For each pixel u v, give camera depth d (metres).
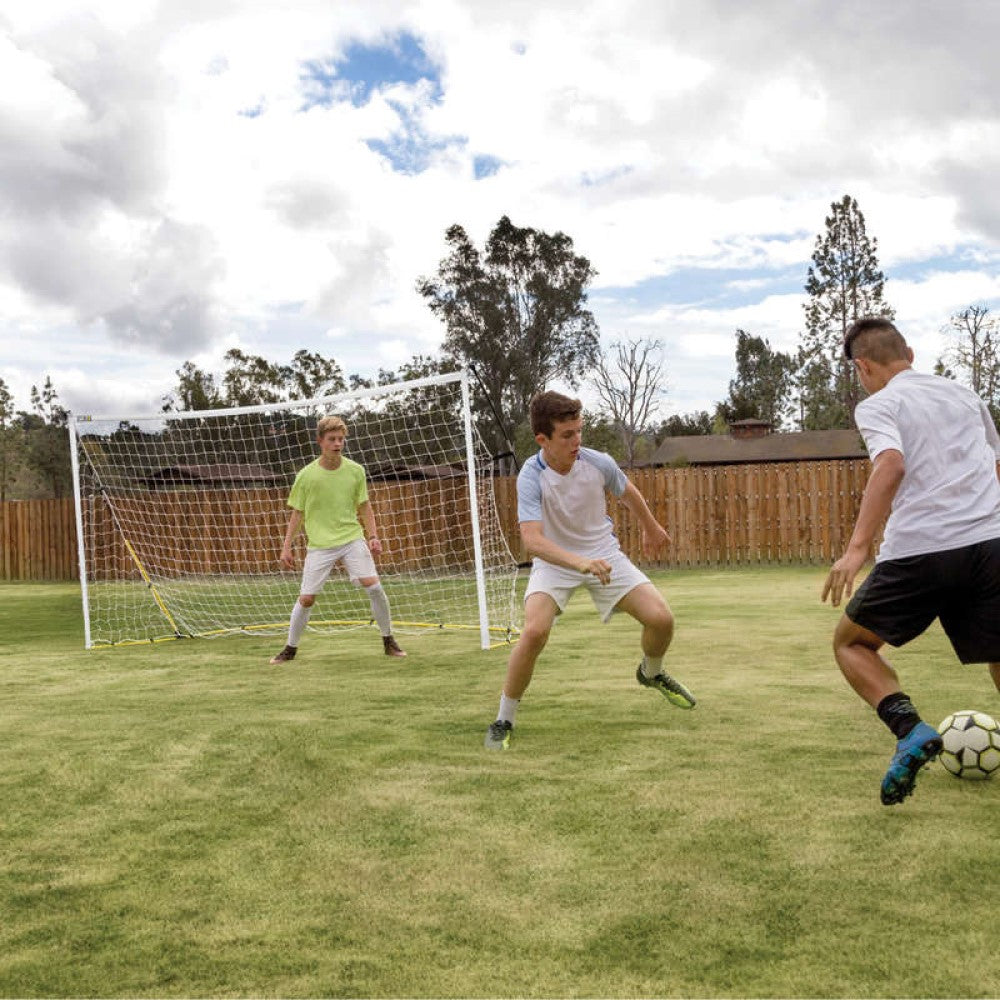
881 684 3.10
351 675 6.25
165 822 3.16
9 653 7.98
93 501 17.45
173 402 40.47
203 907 2.45
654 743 4.03
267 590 15.11
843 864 2.60
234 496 18.88
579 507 4.11
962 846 2.72
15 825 3.16
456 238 51.72
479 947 2.18
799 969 2.03
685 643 7.20
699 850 2.74
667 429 78.38
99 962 2.15
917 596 3.05
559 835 2.91
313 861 2.76
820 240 46.91
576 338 52.00
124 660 7.36
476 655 7.07
